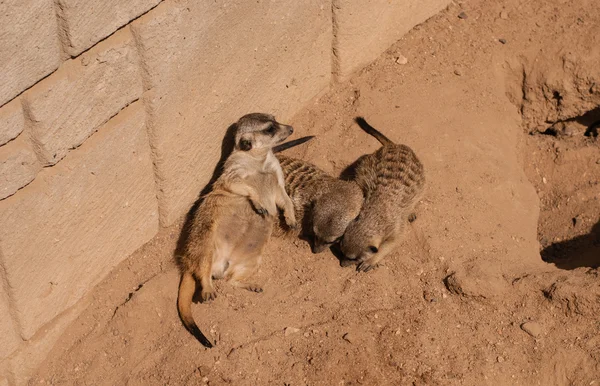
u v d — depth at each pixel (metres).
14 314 4.86
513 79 7.41
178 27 5.07
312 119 6.76
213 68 5.54
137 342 5.21
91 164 4.92
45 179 4.68
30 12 4.11
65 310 5.23
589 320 5.26
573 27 7.45
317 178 6.02
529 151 7.46
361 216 5.67
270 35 5.97
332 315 5.33
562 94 7.28
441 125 6.65
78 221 5.02
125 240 5.54
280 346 5.13
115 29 4.67
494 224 6.06
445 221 5.97
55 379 5.10
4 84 4.14
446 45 7.37
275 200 5.88
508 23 7.59
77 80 4.57
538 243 6.40
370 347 5.13
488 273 5.49
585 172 7.23
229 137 6.02
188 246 5.41
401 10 7.21
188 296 5.25
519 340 5.23
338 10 6.53
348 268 5.67
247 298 5.44
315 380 4.95
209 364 5.02
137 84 5.02
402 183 5.87
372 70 7.14
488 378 5.03
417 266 5.69
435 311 5.39
